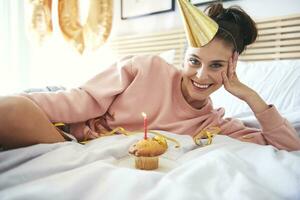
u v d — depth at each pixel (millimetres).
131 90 889
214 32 750
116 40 2465
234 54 835
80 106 821
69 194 422
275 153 632
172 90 926
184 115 917
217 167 506
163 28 2184
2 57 2252
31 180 483
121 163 632
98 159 596
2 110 574
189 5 750
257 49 1628
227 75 855
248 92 883
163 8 2150
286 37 1537
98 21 2248
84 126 852
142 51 2273
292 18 1516
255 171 536
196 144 793
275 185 479
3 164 521
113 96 890
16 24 2305
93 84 904
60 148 597
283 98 1211
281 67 1346
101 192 433
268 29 1595
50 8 2158
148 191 432
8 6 2271
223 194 432
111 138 745
